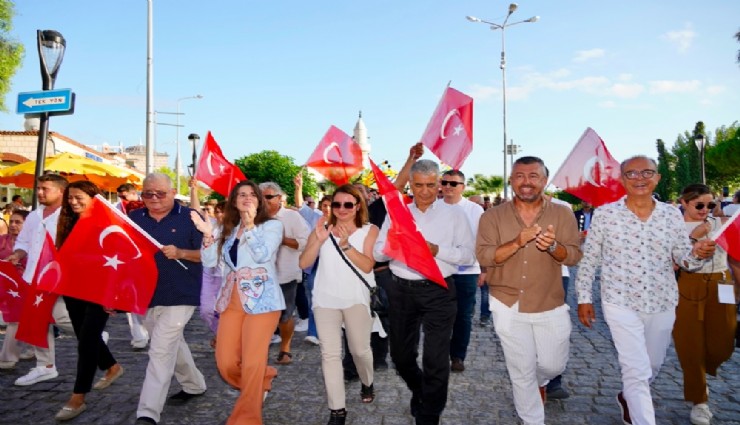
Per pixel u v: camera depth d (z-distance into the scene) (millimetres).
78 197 4504
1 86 15172
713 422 4258
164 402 4309
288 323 5938
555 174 5453
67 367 5840
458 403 4770
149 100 15719
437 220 4203
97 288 4324
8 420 4355
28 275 5270
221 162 6363
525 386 3740
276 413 4555
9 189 18641
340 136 6648
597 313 8852
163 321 4234
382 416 4469
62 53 6398
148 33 15695
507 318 3717
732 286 4004
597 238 3932
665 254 3783
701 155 22906
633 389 3645
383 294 4098
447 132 5750
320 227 4105
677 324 4332
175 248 4277
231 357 3975
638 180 3738
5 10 14828
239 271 3955
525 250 3695
